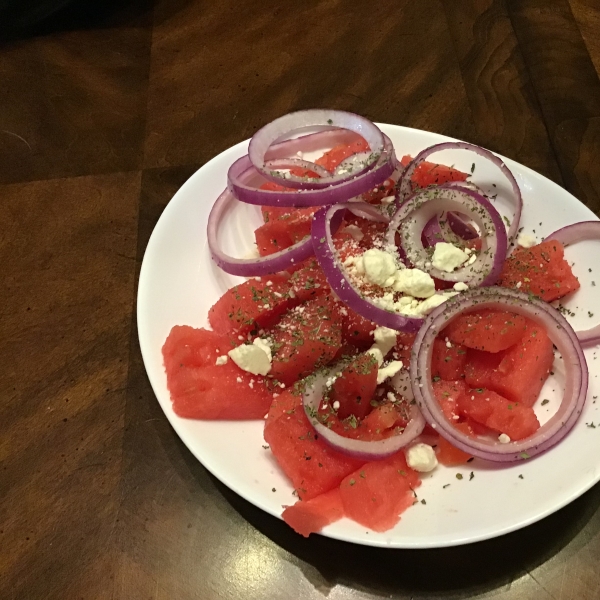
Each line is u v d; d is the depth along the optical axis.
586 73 0.52
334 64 0.54
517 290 0.35
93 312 0.41
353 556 0.34
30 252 0.44
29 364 0.40
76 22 0.58
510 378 0.34
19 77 0.54
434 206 0.40
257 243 0.40
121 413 0.38
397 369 0.35
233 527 0.35
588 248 0.39
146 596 0.33
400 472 0.33
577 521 0.34
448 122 0.50
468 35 0.55
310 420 0.33
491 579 0.33
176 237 0.40
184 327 0.36
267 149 0.43
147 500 0.35
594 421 0.34
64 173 0.48
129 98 0.53
